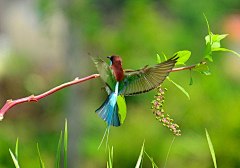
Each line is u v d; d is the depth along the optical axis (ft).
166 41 46.83
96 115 47.70
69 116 48.60
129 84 10.16
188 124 43.39
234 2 50.52
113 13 48.93
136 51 46.98
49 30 48.39
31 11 55.11
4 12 56.59
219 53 47.91
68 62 48.62
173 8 49.24
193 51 47.80
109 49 47.44
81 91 49.32
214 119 42.60
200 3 49.29
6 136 47.88
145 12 47.65
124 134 44.65
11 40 56.39
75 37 47.03
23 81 55.72
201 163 38.78
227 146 38.70
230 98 44.34
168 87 45.50
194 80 46.14
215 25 50.26
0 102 55.11
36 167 42.14
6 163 42.42
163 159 40.32
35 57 54.65
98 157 43.37
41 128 50.47
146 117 45.93
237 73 47.55
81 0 44.98
